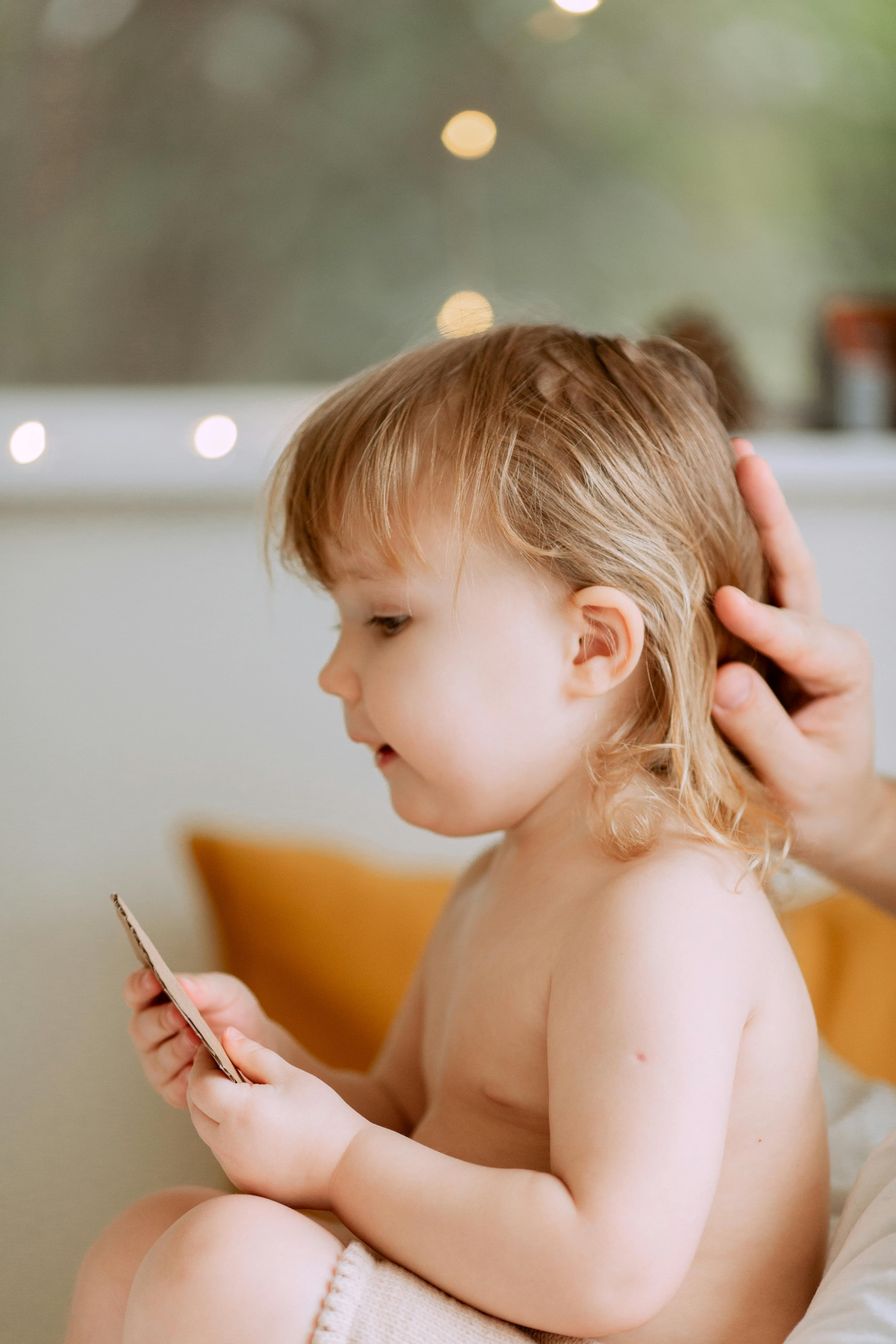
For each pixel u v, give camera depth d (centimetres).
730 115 158
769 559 82
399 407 75
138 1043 78
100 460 146
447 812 74
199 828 136
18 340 149
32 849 150
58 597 150
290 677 154
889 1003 120
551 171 156
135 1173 141
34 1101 144
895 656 160
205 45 152
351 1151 62
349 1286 56
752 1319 65
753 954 65
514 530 72
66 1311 133
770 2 158
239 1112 62
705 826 69
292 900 128
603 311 157
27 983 148
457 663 72
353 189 155
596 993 61
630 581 72
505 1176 59
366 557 74
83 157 151
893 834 85
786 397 159
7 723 150
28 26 149
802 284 159
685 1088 58
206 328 153
